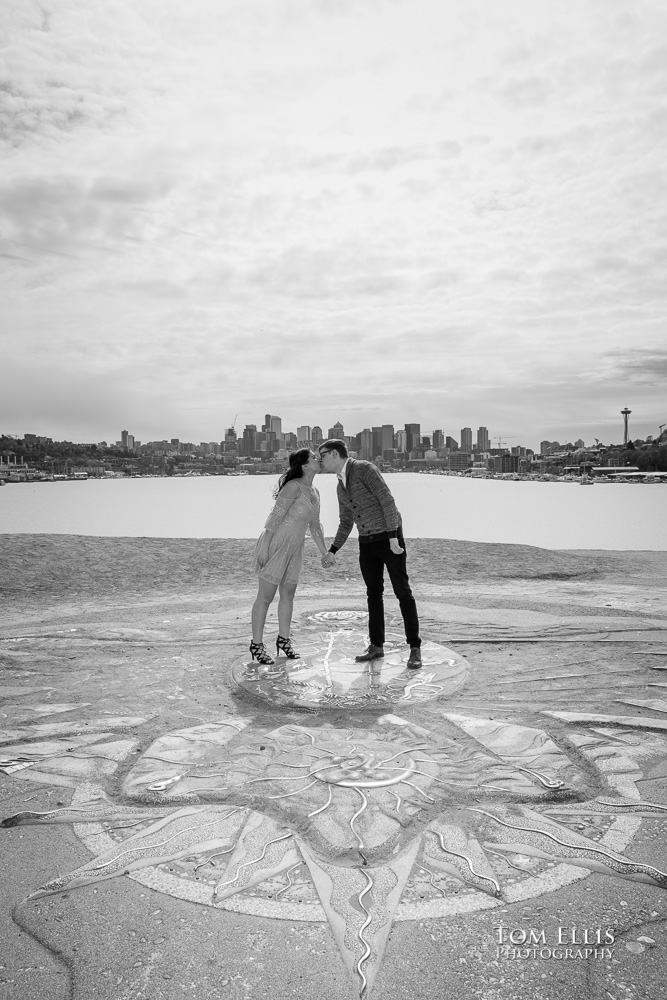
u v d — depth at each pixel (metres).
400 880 2.66
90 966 2.21
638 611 7.98
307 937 2.34
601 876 2.68
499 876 2.69
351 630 7.02
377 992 2.09
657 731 4.21
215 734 4.18
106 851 2.89
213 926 2.40
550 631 6.97
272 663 5.72
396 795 3.35
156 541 12.66
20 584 9.87
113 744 4.06
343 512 5.83
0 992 2.10
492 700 4.85
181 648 6.47
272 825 3.08
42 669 5.78
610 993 2.09
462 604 8.53
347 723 4.42
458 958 2.24
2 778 3.61
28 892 2.61
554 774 3.58
